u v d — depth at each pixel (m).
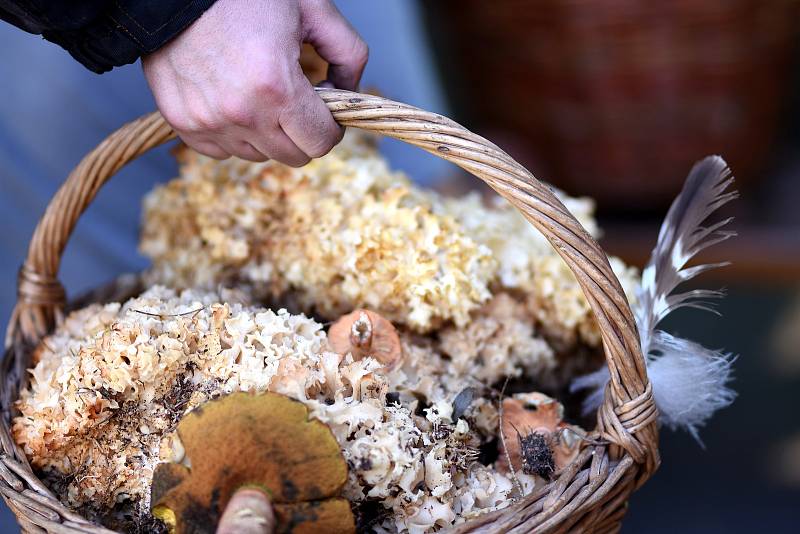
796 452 1.31
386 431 0.69
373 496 0.69
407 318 0.81
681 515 1.24
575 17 1.10
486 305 0.84
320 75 0.87
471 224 0.86
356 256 0.80
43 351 0.79
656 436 0.71
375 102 0.71
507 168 0.69
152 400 0.72
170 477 0.66
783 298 1.31
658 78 1.13
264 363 0.72
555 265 0.85
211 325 0.74
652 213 1.37
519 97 1.23
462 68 1.28
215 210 0.86
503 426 0.77
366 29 1.43
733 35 1.10
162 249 0.89
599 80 1.15
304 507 0.65
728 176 0.79
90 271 1.22
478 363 0.82
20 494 0.70
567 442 0.75
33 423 0.73
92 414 0.72
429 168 1.45
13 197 1.15
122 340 0.72
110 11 0.70
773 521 1.22
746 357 1.34
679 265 0.75
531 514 0.68
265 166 0.87
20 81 1.15
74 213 0.80
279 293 0.85
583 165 1.26
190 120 0.73
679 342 0.76
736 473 1.30
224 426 0.65
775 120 1.27
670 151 1.21
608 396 0.71
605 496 0.70
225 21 0.70
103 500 0.72
